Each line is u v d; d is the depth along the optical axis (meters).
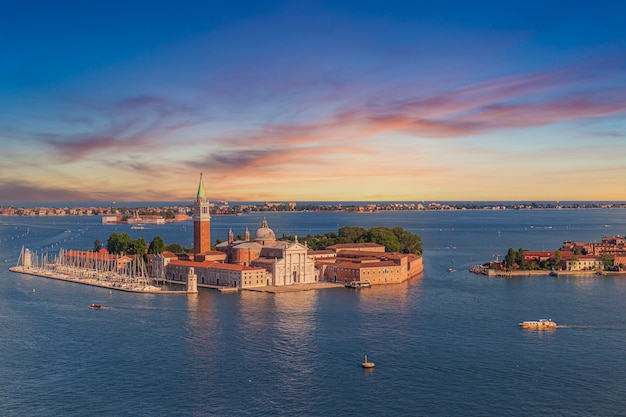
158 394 181.75
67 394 182.00
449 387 187.12
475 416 167.25
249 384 189.38
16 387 187.50
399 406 173.25
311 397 179.38
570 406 173.62
